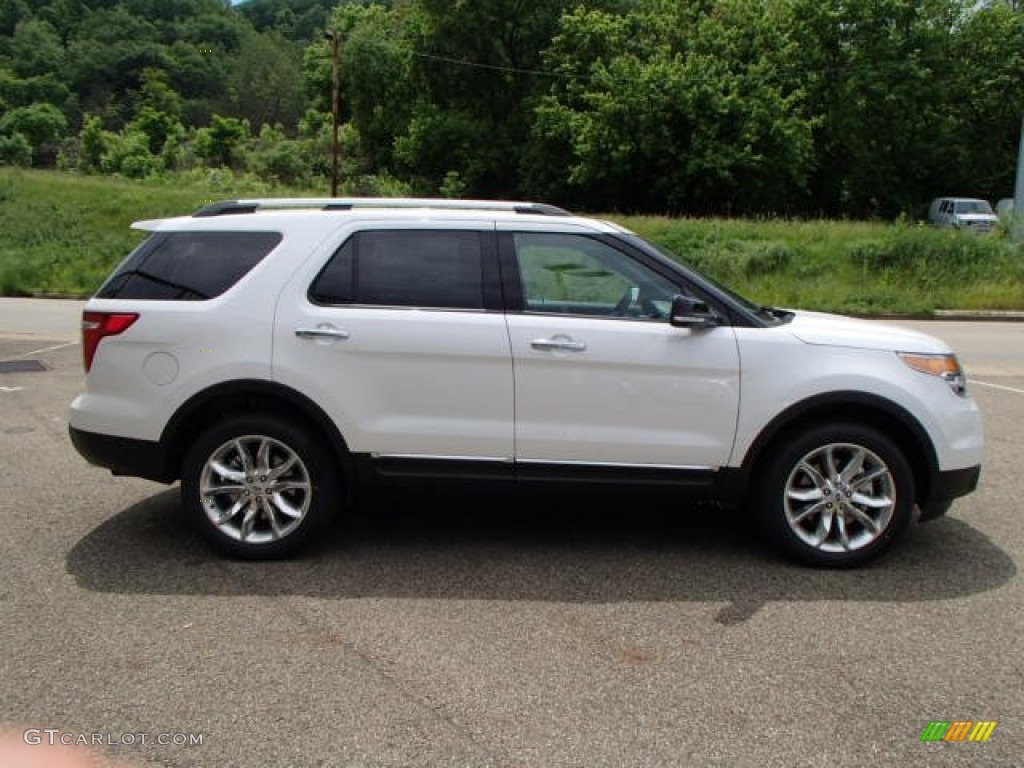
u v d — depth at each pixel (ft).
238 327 14.67
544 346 14.47
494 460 14.76
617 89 126.62
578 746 9.71
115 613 12.94
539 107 147.33
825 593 13.97
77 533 16.22
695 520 17.46
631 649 12.01
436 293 14.88
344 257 15.06
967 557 15.60
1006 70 133.08
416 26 172.35
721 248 75.15
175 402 14.71
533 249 15.12
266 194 147.33
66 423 24.30
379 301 14.85
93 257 79.30
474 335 14.55
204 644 12.00
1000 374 36.14
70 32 423.64
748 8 131.44
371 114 189.88
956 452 14.80
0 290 68.64
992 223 104.99
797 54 131.85
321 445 14.96
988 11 133.59
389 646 12.01
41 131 287.69
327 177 219.82
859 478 14.85
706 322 14.48
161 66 401.49
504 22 164.96
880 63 128.67
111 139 229.66
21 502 17.87
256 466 14.96
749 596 13.82
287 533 14.93
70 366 33.42
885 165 134.21
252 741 9.76
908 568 15.06
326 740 9.78
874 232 77.41
